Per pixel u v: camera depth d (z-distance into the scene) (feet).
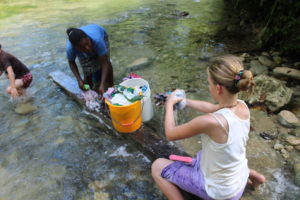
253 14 20.77
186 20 23.48
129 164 8.42
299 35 13.84
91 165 8.45
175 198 6.54
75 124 10.37
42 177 8.10
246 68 13.88
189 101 7.04
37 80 13.67
